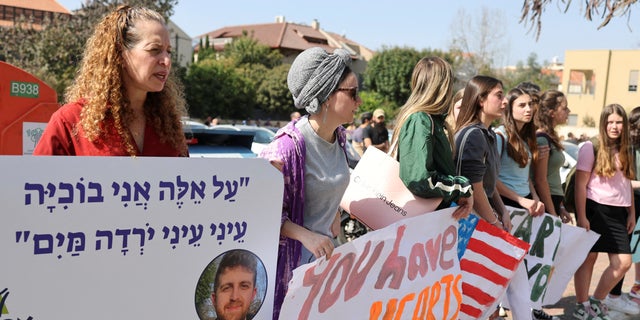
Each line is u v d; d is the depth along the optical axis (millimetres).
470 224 3453
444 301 3256
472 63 39781
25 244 1684
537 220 4320
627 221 4934
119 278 1866
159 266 1953
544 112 4781
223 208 2100
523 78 55188
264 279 2268
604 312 4785
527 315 4027
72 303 1778
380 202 3135
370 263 2736
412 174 2932
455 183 2959
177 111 2391
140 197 1890
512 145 4199
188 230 2014
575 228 4582
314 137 2664
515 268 3584
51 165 1711
